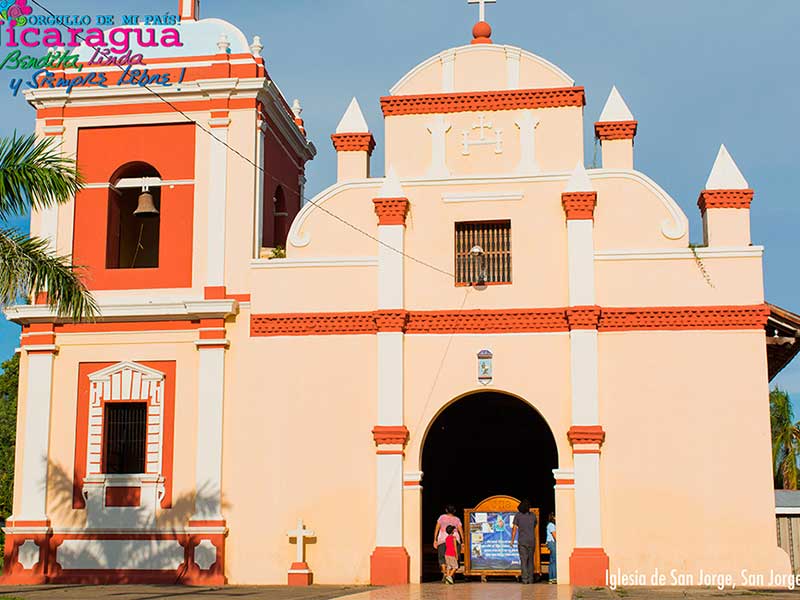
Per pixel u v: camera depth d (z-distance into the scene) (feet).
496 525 76.74
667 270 75.00
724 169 76.54
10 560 77.82
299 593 66.44
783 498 84.69
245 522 76.07
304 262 78.69
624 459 72.95
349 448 75.92
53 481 78.89
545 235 76.95
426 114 80.38
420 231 78.13
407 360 76.43
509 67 80.43
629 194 76.69
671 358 73.92
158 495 77.66
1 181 57.82
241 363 78.38
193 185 82.12
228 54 83.05
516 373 75.20
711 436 72.69
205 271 80.38
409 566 73.72
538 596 62.18
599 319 74.69
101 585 75.10
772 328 76.79
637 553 71.72
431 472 95.04
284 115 89.35
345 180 80.33
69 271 61.21
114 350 80.23
